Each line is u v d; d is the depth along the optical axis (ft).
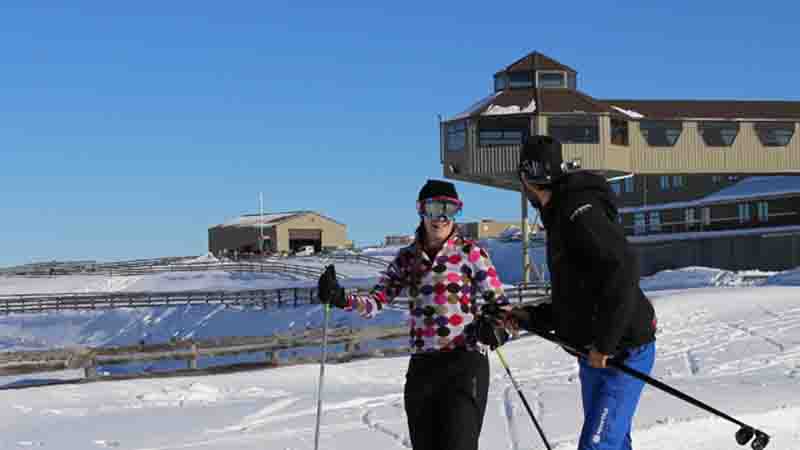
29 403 41.04
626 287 15.38
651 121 146.10
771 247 178.81
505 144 135.23
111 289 233.35
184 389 44.52
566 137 136.05
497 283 16.96
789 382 39.83
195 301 177.37
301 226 309.63
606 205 15.85
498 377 48.57
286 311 147.13
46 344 167.94
